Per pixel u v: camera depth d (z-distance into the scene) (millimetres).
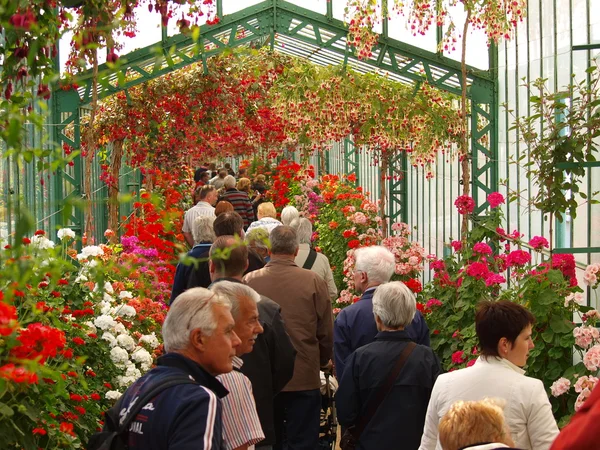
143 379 2908
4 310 2045
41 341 2771
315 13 10852
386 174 13562
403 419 4191
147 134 13789
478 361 3549
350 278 8664
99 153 14602
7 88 3533
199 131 14062
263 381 4457
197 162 20859
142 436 2754
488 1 8117
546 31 7629
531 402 3387
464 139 8781
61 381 2486
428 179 11867
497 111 9531
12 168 6828
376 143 11969
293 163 16359
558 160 5516
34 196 8023
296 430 5176
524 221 8289
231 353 2980
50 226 9461
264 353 4457
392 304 4258
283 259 5297
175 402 2750
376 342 4305
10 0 2223
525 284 5230
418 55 9945
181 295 2992
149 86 13648
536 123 7988
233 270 4645
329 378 5754
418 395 4215
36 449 3557
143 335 5977
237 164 32188
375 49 10109
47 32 3188
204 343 2932
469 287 6500
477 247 6586
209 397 2770
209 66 13703
